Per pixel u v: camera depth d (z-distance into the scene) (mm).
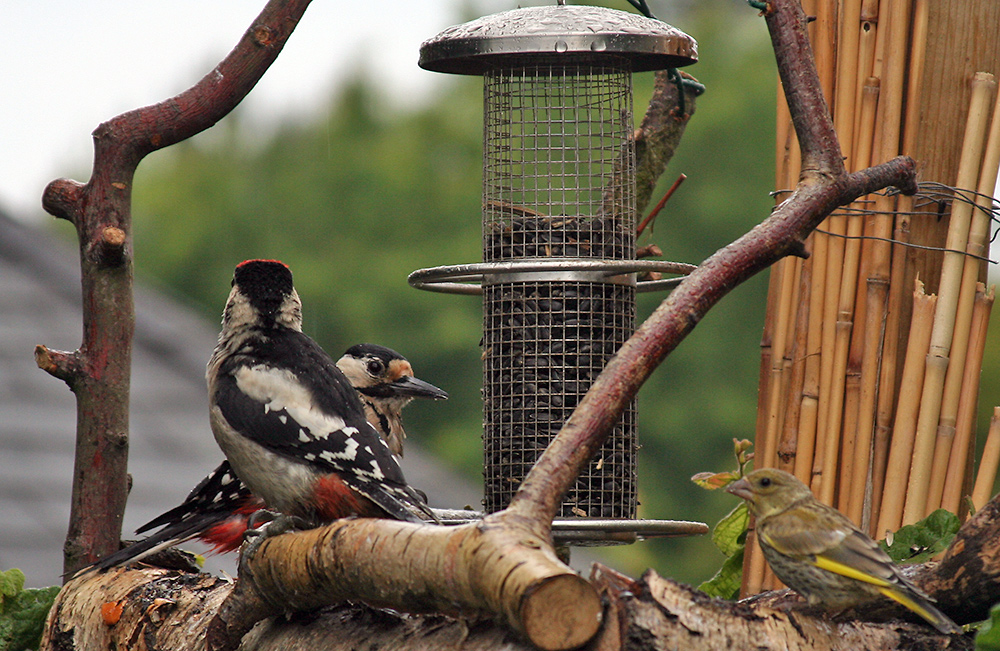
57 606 10234
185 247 53406
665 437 40625
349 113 53500
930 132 10188
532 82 11375
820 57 10312
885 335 9953
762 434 10539
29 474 21594
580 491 11039
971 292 9719
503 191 11547
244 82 10414
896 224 10031
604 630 6328
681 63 11141
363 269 48094
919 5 10055
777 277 10508
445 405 42469
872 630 7520
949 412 9625
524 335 11250
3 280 26234
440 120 52094
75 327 25531
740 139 44281
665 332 7512
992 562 7559
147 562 10742
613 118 11602
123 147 10336
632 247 11617
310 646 7977
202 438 23906
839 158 8438
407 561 6844
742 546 10461
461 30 10469
